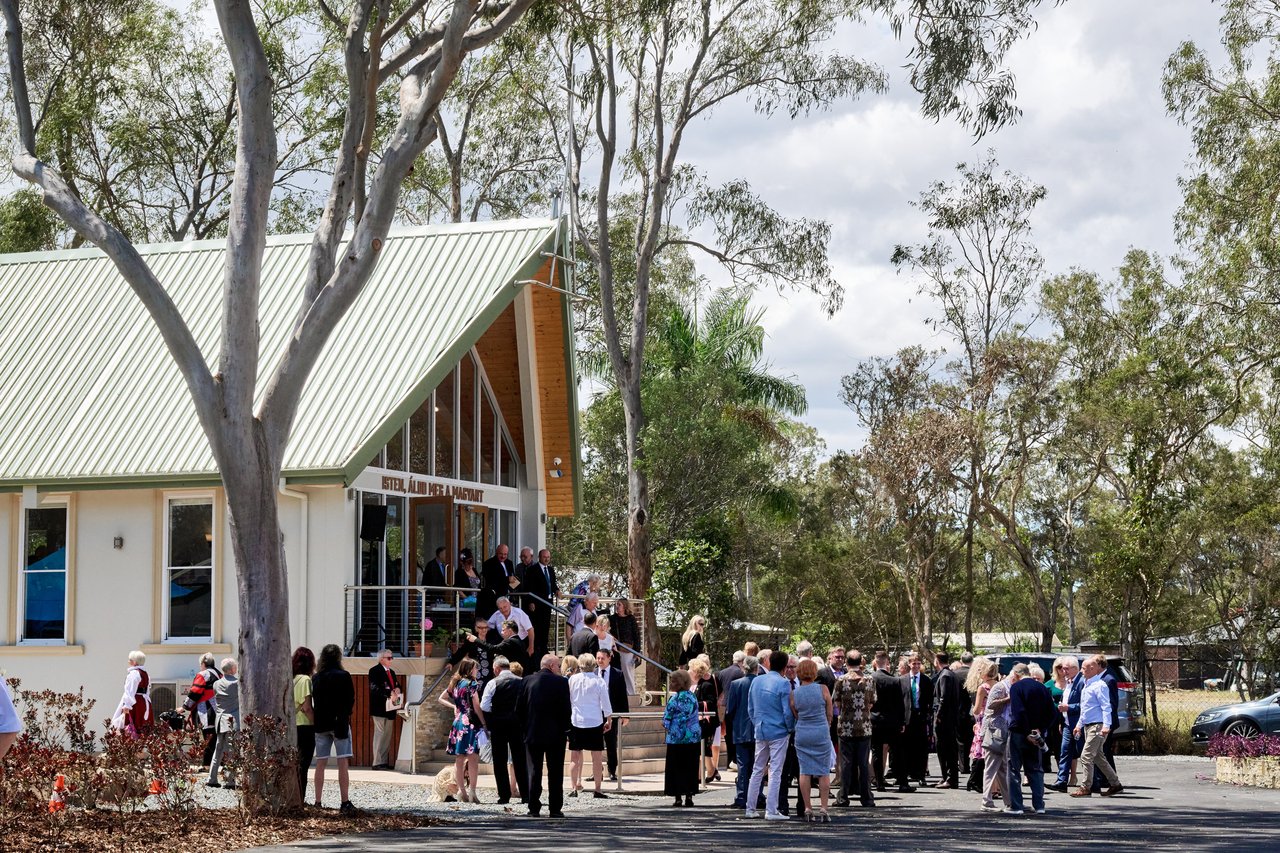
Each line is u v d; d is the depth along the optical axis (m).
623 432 42.69
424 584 22.97
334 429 22.28
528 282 24.86
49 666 23.48
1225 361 34.19
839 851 12.36
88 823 13.19
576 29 18.92
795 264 37.69
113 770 13.57
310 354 15.00
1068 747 20.66
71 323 26.30
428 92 15.19
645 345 41.88
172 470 22.69
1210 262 32.25
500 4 16.67
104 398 24.45
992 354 44.78
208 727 18.58
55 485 23.17
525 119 39.53
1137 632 35.56
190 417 23.64
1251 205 31.17
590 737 18.25
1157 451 36.44
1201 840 13.53
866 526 46.50
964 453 43.19
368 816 14.91
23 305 26.98
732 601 37.88
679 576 36.81
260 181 14.85
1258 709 31.62
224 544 22.97
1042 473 49.19
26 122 15.61
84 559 23.55
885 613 46.12
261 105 14.89
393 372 23.12
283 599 14.84
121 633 23.22
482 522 27.31
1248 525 36.22
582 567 42.31
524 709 16.08
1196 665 37.28
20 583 23.88
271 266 26.17
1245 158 31.09
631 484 37.38
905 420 42.88
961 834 14.03
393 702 19.98
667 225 40.28
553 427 28.92
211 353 24.70
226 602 22.86
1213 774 25.06
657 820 15.49
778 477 49.12
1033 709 16.75
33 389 24.98
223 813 14.34
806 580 48.25
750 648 19.69
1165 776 24.58
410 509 24.59
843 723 17.73
